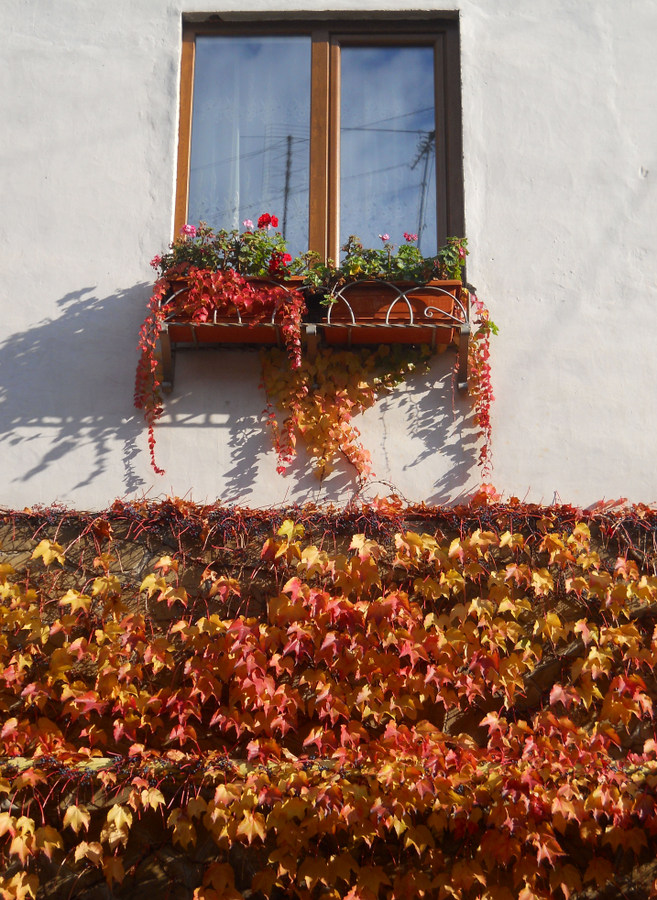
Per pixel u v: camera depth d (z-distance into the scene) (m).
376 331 4.58
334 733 3.97
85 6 5.35
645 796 3.78
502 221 4.96
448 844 3.85
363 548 4.16
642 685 4.01
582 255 4.91
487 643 4.09
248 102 5.35
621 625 4.16
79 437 4.58
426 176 5.18
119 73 5.22
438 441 4.62
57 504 4.42
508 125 5.13
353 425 4.64
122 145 5.09
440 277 4.61
